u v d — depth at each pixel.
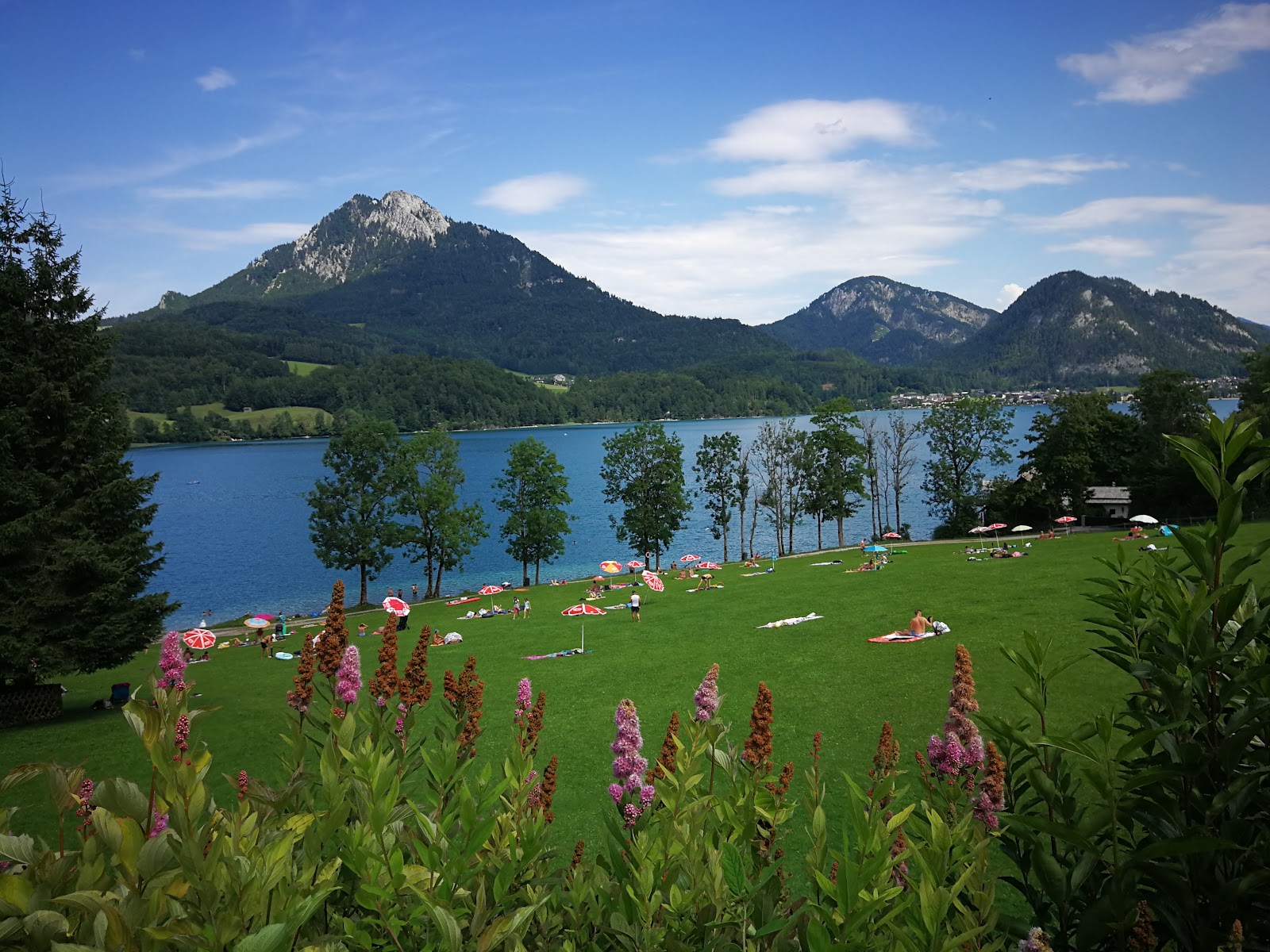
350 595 78.06
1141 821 3.09
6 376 27.08
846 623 37.75
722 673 31.28
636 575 70.25
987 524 80.31
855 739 21.52
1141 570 3.76
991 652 28.48
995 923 2.70
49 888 2.32
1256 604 3.71
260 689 34.06
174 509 140.62
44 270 28.03
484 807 3.10
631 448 75.88
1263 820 3.09
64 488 27.23
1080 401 76.81
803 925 3.21
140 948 2.09
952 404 82.50
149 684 2.54
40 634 26.42
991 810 3.60
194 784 2.26
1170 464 68.00
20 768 2.41
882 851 2.55
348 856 2.84
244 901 2.21
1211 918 2.83
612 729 25.05
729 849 3.24
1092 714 19.97
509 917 2.75
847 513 80.94
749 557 80.56
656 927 3.22
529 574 88.75
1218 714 3.10
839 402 80.00
